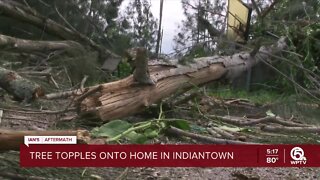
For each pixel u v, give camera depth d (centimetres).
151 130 368
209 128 459
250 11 908
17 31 1045
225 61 647
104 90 395
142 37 1238
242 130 473
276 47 812
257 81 907
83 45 889
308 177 333
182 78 513
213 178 310
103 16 1306
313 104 661
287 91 790
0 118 368
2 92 495
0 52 712
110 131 326
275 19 1048
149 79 427
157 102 471
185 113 529
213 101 631
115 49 1032
